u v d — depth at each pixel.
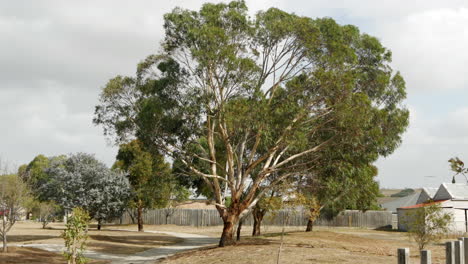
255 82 28.00
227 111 27.61
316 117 29.34
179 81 28.94
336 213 54.09
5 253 27.36
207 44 27.00
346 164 31.19
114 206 50.88
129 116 31.83
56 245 34.66
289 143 29.28
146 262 27.00
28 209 56.38
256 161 30.75
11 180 29.16
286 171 33.19
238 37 28.77
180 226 69.62
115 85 31.80
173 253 32.31
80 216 24.08
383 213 66.62
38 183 56.25
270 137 29.94
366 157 30.77
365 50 31.73
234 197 31.08
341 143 29.56
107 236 43.66
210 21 28.42
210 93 28.88
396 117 31.84
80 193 49.88
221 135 30.88
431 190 64.25
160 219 72.50
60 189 51.00
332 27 29.45
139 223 58.03
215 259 24.30
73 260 23.67
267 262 21.33
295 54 29.45
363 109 27.66
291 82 29.09
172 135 30.03
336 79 27.55
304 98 29.45
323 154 31.14
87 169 51.09
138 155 55.41
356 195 41.25
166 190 54.19
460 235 44.06
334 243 31.31
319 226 65.88
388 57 32.25
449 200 52.97
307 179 32.53
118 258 29.48
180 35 28.41
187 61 29.20
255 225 43.66
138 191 55.22
